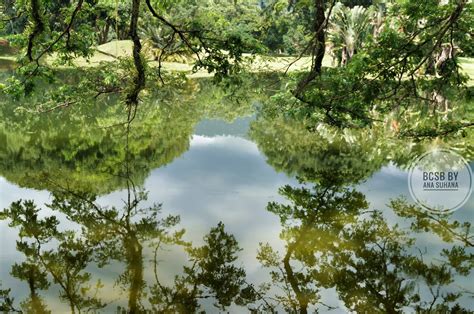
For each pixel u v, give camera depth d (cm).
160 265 552
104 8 1033
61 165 981
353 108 730
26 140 1207
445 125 915
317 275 540
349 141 1255
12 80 821
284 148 1173
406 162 1028
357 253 596
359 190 838
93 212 718
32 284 501
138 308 457
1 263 549
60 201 765
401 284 520
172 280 518
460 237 643
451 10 722
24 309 450
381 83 699
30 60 796
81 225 670
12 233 637
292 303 479
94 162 1007
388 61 693
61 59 953
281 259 578
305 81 706
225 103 2089
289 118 1664
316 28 680
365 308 470
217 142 1246
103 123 1467
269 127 1504
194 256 577
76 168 960
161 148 1157
